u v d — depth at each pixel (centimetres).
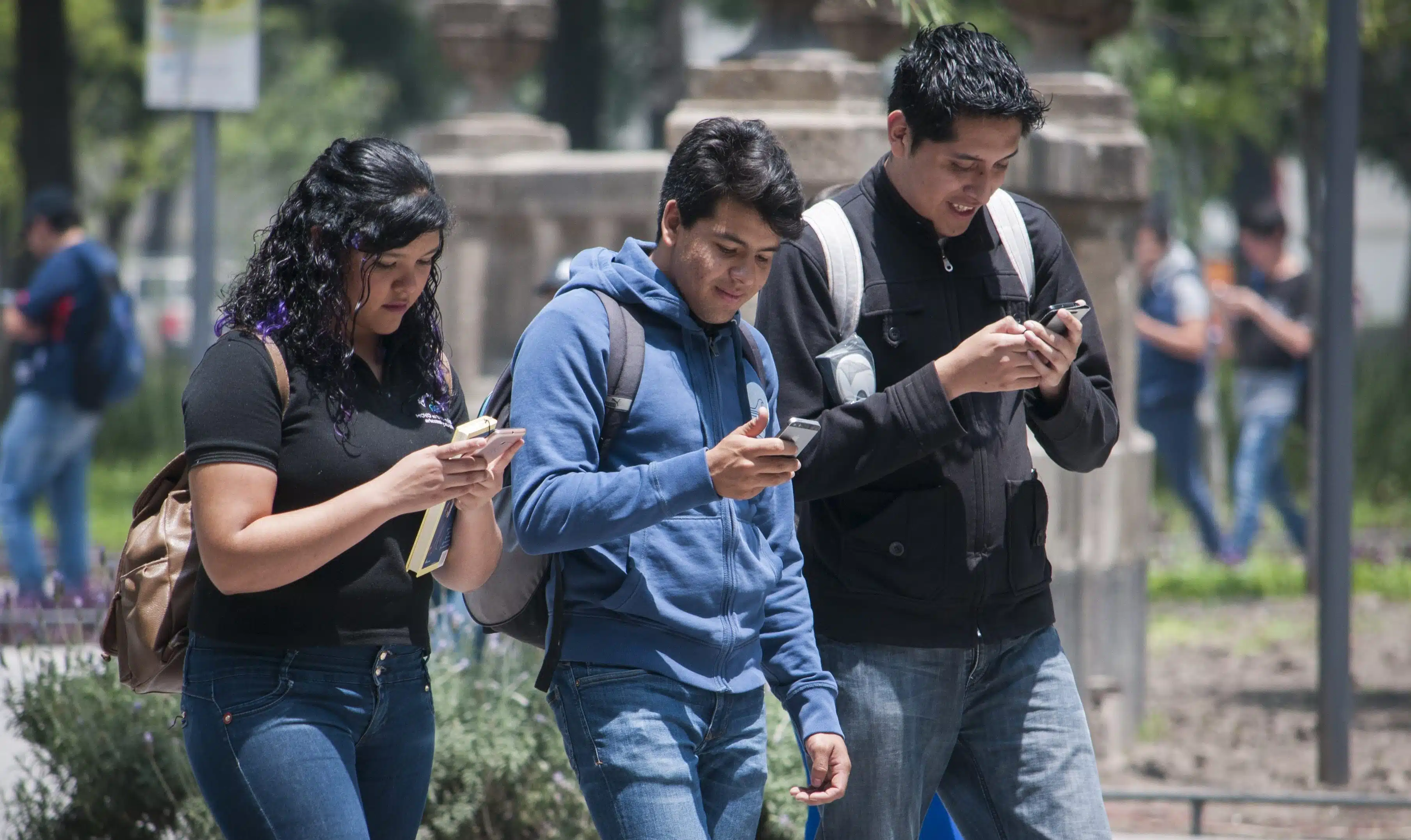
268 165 12838
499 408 1173
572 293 1133
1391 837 2080
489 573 1185
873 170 1281
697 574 1107
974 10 4544
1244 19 4431
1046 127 2317
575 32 8394
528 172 2822
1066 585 2322
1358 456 5941
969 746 1276
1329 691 2316
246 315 1095
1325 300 2320
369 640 1099
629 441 1112
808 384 1212
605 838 1105
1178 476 4328
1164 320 4228
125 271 11856
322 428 1087
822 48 2342
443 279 2859
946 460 1218
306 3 13000
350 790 1078
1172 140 4869
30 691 1825
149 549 1162
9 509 3225
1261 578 4131
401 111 13600
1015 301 1267
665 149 2853
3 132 9456
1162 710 2816
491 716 1772
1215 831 2105
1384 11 3472
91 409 3266
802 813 1756
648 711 1093
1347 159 2305
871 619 1216
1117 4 2456
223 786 1073
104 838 1747
